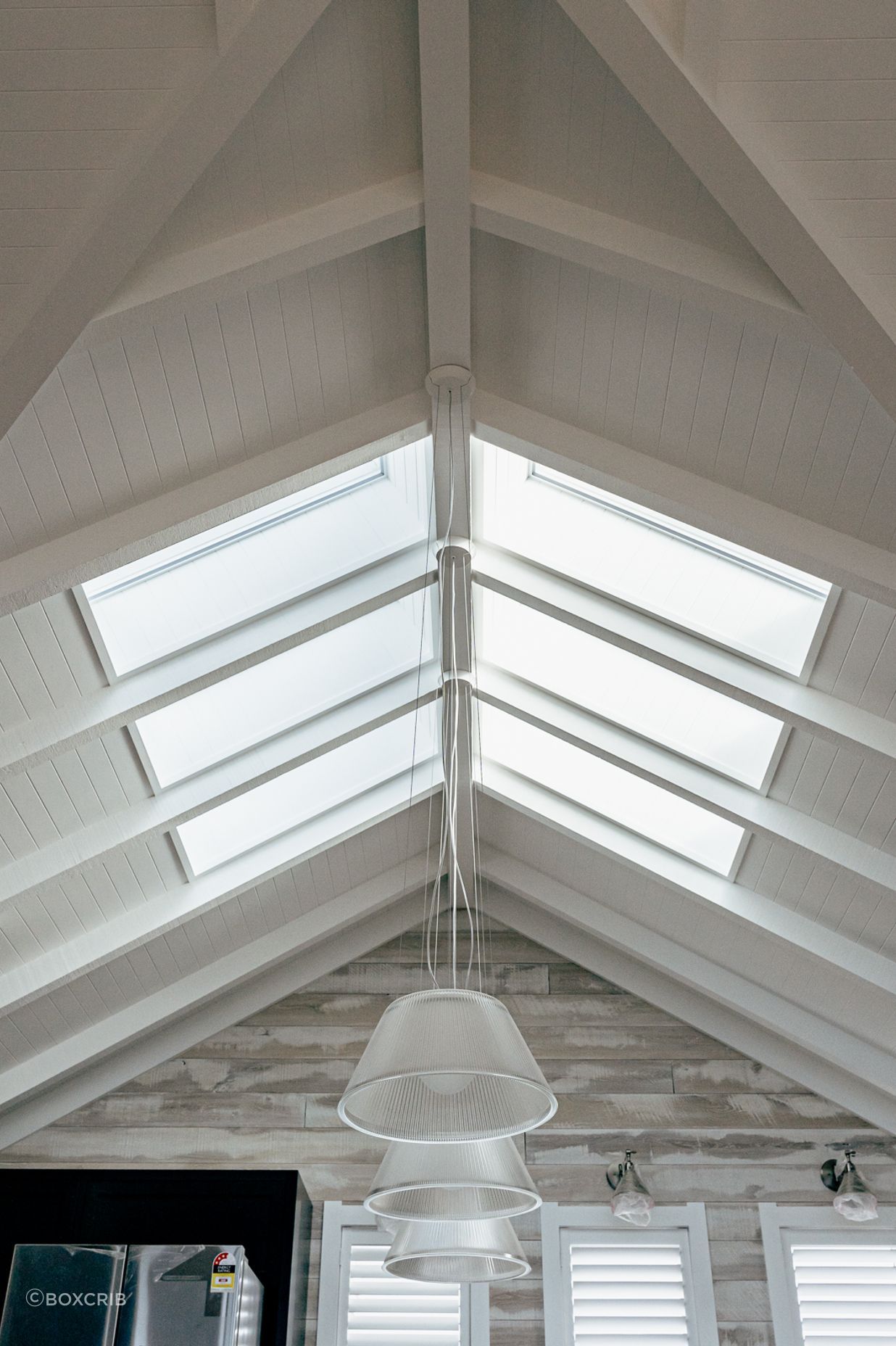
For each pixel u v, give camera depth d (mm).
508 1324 4715
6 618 3156
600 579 3680
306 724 4145
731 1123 5090
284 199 2547
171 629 3537
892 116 2121
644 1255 4855
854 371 2324
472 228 2779
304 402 3096
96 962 4277
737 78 2143
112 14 2059
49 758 3432
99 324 2406
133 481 2986
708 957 5230
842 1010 4934
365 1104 2576
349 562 3676
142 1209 4441
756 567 3592
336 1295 4750
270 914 5098
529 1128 2506
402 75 2426
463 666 4223
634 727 4105
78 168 2129
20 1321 3889
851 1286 4777
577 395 3084
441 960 5516
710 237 2463
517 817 5113
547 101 2443
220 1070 5199
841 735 3404
